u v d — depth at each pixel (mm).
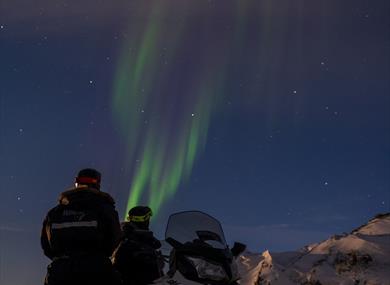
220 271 3439
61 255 3705
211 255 3467
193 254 3494
